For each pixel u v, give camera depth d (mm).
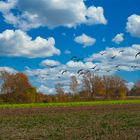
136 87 122125
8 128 37625
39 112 64875
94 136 29641
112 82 116438
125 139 27250
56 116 53375
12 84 118812
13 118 51062
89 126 37656
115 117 48812
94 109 71188
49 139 28922
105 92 116875
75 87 114062
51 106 91500
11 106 92938
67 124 40656
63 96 120062
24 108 82750
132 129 33656
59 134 31641
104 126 37375
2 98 116562
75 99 119500
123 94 118312
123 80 117125
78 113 59344
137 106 80000
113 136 29031
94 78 114562
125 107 76250
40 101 120688
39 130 35188
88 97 119438
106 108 73875
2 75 118875
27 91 119312
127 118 46719
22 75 119500
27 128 37406
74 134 31250
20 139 29344
